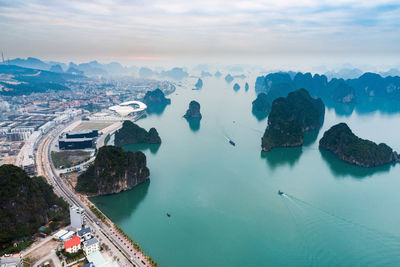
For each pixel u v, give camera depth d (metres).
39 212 194.62
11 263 149.12
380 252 179.38
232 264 168.62
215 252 179.12
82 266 150.00
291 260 172.38
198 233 198.25
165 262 169.38
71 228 190.50
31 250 167.62
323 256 175.75
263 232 199.12
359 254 177.75
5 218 177.38
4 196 183.12
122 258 163.88
